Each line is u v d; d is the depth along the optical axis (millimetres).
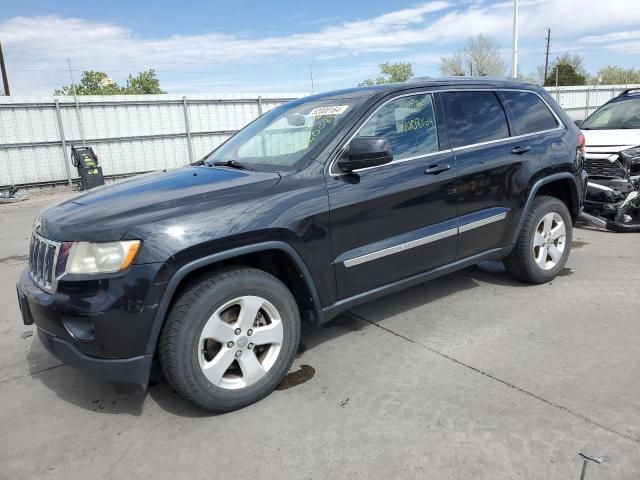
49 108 16109
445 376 3229
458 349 3588
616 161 6496
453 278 5051
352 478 2379
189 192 2998
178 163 18766
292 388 3199
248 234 2877
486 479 2318
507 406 2859
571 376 3148
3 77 25391
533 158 4359
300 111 3969
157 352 2852
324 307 3320
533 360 3373
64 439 2816
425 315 4211
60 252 2736
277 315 3070
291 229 3035
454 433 2654
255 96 19812
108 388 3346
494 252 4277
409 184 3574
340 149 3371
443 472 2377
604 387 3004
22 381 3482
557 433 2604
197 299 2760
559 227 4699
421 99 3865
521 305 4309
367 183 3395
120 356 2684
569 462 2393
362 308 4438
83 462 2613
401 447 2570
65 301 2670
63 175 16672
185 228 2725
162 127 18203
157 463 2574
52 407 3148
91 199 3164
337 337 3900
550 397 2928
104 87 36875
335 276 3312
